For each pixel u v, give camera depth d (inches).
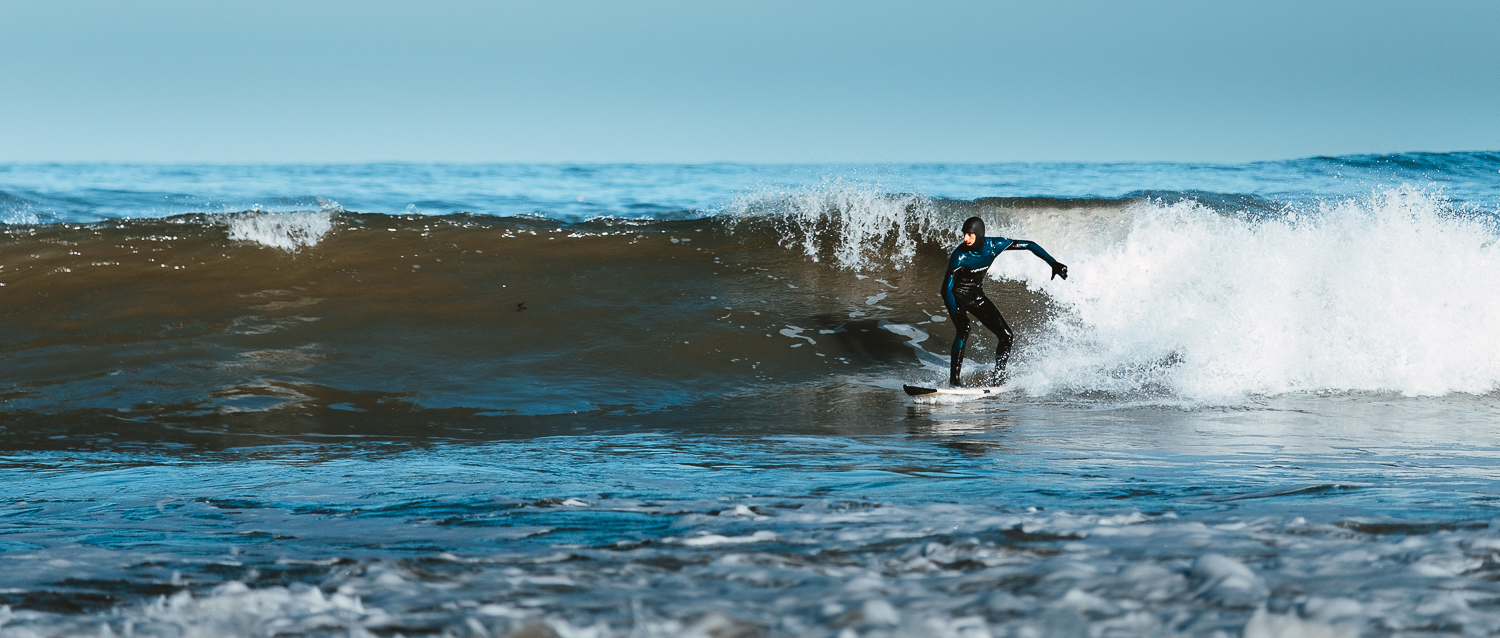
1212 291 1373.0
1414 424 921.5
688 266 1571.1
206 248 1550.2
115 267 1467.8
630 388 1148.5
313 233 1630.2
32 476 751.1
